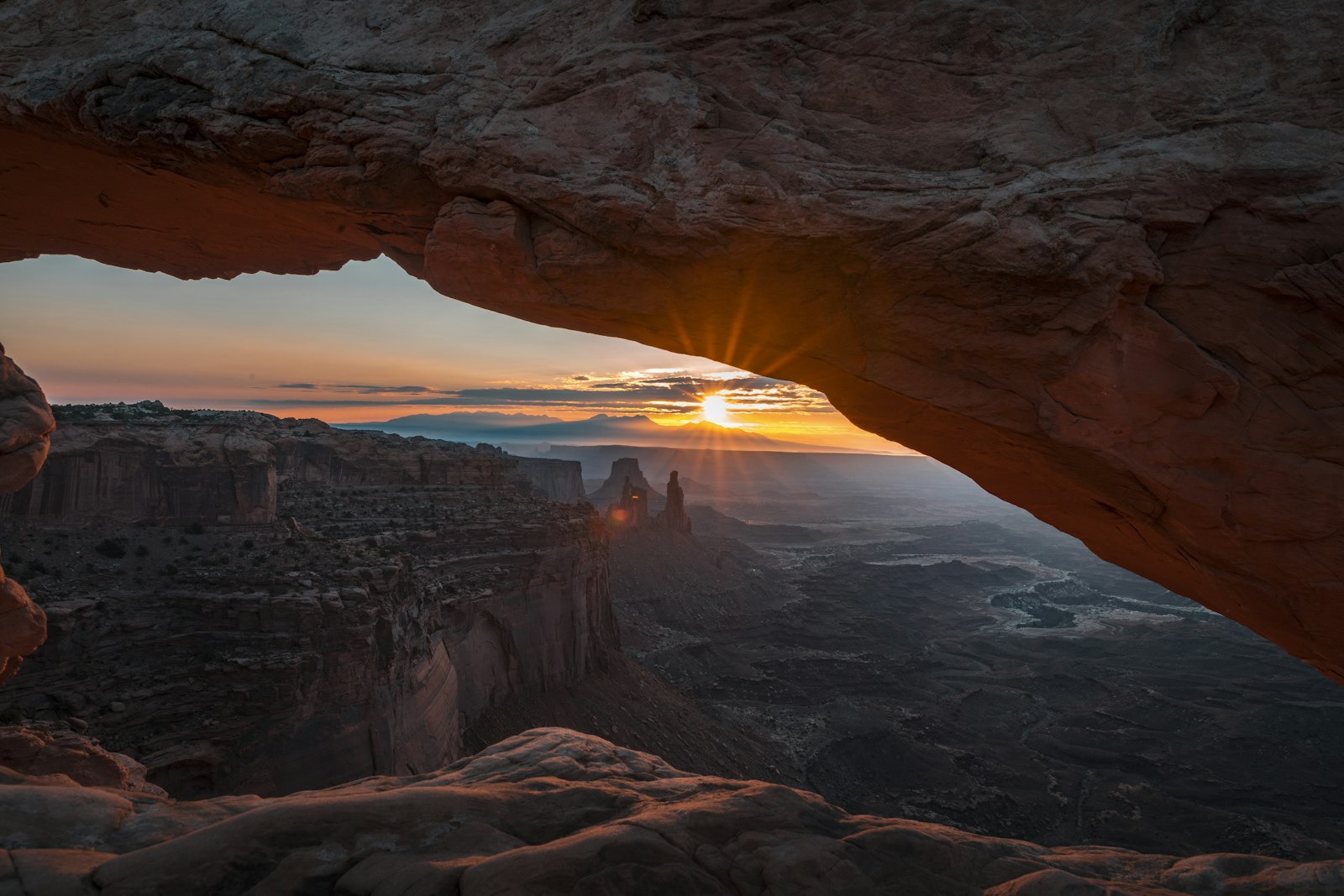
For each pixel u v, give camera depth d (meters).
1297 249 6.44
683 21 7.20
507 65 7.49
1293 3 6.65
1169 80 6.71
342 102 7.55
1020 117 6.85
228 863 4.99
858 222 6.78
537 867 5.06
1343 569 7.23
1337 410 6.68
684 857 5.56
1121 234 6.61
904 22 6.98
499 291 8.07
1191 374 7.00
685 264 7.32
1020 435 7.94
